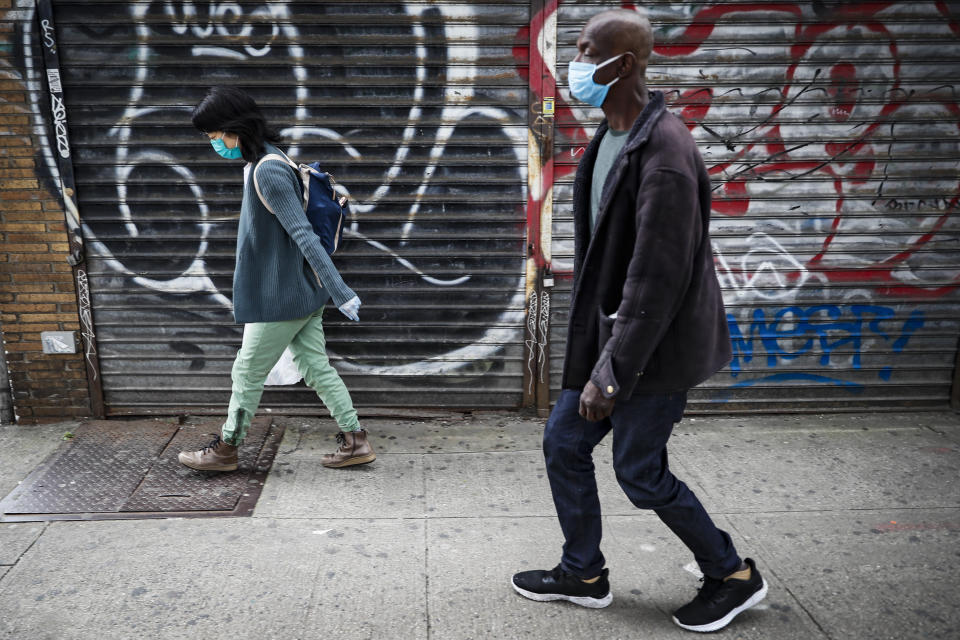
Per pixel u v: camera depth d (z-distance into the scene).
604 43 2.17
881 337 4.18
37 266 3.90
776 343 4.16
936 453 3.83
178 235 3.91
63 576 2.78
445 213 3.93
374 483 3.51
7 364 4.02
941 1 3.72
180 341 4.06
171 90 3.73
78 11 3.61
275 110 3.78
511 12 3.68
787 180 3.93
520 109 3.80
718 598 2.53
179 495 3.36
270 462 3.69
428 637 2.50
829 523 3.20
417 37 3.70
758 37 3.74
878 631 2.54
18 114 3.70
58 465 3.61
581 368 2.41
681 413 2.39
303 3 3.65
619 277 2.32
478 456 3.79
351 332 4.08
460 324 4.09
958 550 3.00
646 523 3.20
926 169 3.94
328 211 3.34
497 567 2.88
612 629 2.55
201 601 2.65
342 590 2.73
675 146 2.11
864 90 3.82
